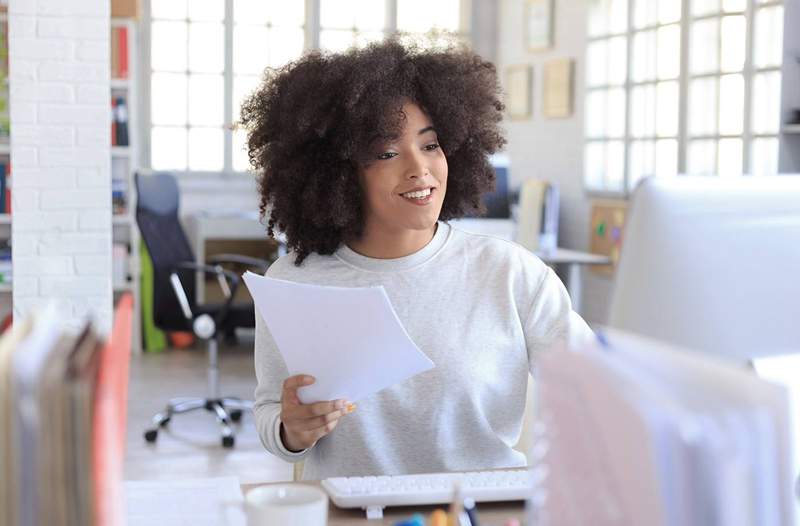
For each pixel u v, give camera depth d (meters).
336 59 1.97
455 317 1.95
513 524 1.29
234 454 4.96
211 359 5.46
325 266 2.03
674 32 6.88
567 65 8.10
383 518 1.46
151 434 5.16
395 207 1.92
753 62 6.15
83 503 0.79
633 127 7.35
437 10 9.09
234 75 8.56
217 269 5.48
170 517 1.42
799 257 1.26
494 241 2.03
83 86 4.34
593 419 0.83
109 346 0.89
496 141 2.18
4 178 6.08
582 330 1.98
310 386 1.65
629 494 0.80
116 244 7.25
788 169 5.96
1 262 6.03
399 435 1.92
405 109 1.94
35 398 0.78
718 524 0.77
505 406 1.98
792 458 0.81
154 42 8.41
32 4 4.28
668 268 1.21
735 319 1.24
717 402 0.79
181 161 8.52
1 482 0.78
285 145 2.00
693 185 1.23
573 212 8.13
